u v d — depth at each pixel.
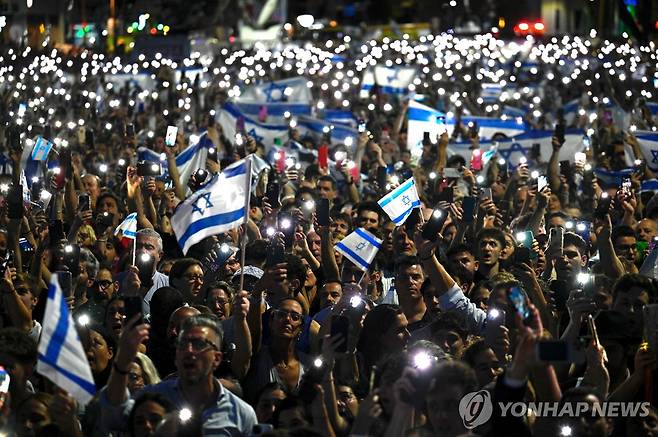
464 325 14.98
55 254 17.53
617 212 22.77
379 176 23.95
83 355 11.25
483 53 54.97
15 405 12.45
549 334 13.22
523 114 41.47
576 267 18.17
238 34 69.12
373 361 14.22
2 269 15.40
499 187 26.08
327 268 17.52
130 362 12.00
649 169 29.39
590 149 32.03
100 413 12.20
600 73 50.81
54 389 12.89
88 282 17.05
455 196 23.00
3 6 52.09
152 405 11.44
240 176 16.19
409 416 10.88
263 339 14.85
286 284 15.43
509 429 10.91
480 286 15.50
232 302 16.02
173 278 16.78
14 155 22.88
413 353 11.66
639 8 61.25
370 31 78.62
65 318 11.23
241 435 12.39
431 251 15.16
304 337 15.13
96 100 42.53
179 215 16.16
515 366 10.72
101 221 21.05
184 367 12.16
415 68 46.16
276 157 27.00
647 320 12.52
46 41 49.28
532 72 53.09
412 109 33.16
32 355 12.80
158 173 23.36
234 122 34.44
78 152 31.31
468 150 31.25
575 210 23.92
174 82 45.81
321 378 12.43
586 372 12.80
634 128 31.58
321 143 32.19
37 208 22.30
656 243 18.20
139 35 57.88
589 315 13.49
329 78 52.00
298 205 21.44
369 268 18.48
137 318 12.05
